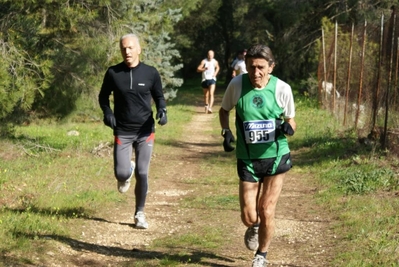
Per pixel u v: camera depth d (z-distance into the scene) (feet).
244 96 20.36
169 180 40.60
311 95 87.61
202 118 84.38
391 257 21.66
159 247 24.59
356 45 61.46
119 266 21.98
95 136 56.24
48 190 32.99
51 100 53.42
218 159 49.55
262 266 20.57
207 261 22.54
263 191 20.65
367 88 48.73
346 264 21.34
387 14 86.28
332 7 99.96
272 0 113.09
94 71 53.16
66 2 46.26
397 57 41.60
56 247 23.34
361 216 27.71
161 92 26.71
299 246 24.48
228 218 29.30
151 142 26.84
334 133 52.70
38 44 49.32
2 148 44.32
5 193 31.63
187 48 160.25
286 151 20.58
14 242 22.77
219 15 161.38
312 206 31.35
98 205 31.12
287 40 106.11
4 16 44.91
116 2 55.06
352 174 36.47
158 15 83.10
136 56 26.03
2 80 38.63
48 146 46.98
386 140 41.75
